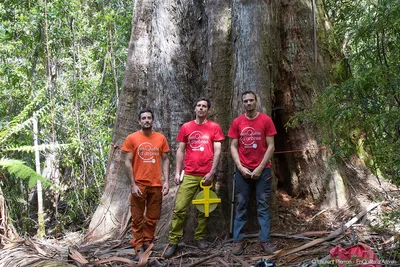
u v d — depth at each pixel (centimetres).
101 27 1191
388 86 378
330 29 683
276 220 580
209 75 630
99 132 1112
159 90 684
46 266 491
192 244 571
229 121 610
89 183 1111
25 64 1063
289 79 667
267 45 607
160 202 548
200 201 538
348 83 409
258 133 521
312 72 663
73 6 1136
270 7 628
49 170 1183
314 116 514
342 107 427
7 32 1035
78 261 509
